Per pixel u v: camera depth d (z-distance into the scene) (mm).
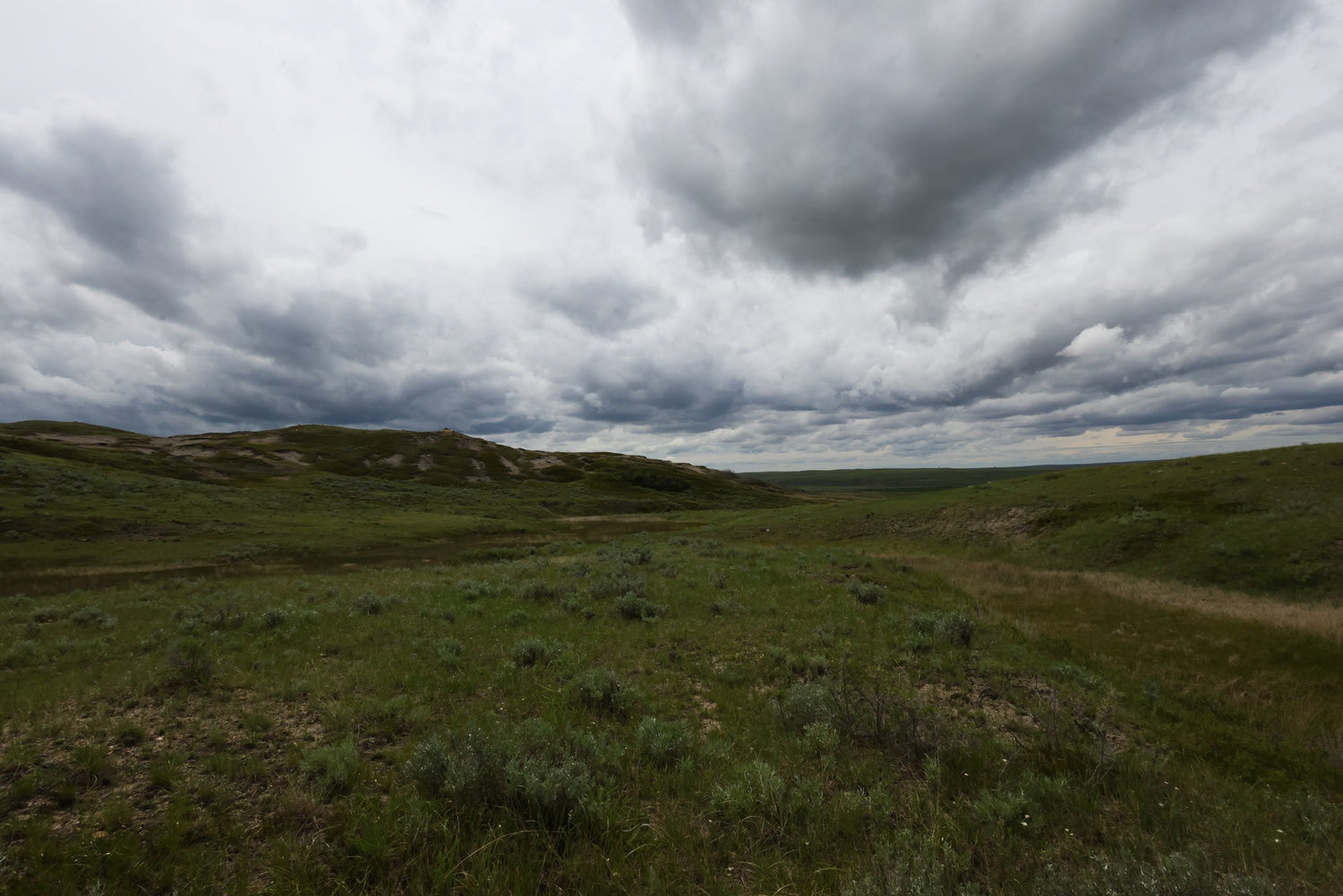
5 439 72312
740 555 27797
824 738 7457
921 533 45562
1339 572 24484
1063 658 13367
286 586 21812
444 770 5992
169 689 9242
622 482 123812
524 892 4406
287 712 8406
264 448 112438
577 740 6895
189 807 5590
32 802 5633
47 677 10352
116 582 28344
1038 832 5504
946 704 9836
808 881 4672
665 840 5199
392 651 11688
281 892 4363
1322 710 10430
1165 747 8562
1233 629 15438
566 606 15984
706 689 10047
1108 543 33594
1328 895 4648
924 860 4645
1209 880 4344
